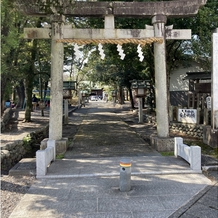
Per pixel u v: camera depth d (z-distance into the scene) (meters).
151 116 14.31
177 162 6.12
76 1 7.04
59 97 7.29
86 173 5.32
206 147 7.92
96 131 11.62
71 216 3.61
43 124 12.52
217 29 7.72
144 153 7.19
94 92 61.41
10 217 3.59
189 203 4.02
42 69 19.77
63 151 7.27
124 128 12.50
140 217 3.58
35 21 11.10
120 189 4.47
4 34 6.54
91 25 10.92
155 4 7.25
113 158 6.57
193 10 7.27
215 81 7.82
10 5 6.41
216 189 4.57
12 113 15.37
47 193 4.39
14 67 9.66
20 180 5.04
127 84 21.45
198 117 9.76
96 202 4.04
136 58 12.68
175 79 16.36
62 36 7.05
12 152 7.34
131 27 10.09
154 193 4.38
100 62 24.38
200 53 10.27
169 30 7.41
